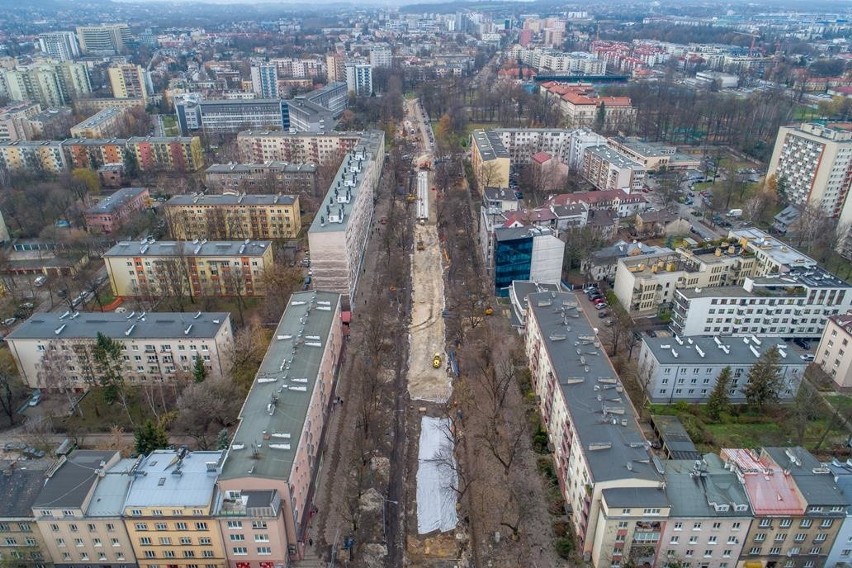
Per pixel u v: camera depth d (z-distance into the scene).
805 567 117.75
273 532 115.31
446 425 165.25
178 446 151.88
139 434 138.75
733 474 119.81
